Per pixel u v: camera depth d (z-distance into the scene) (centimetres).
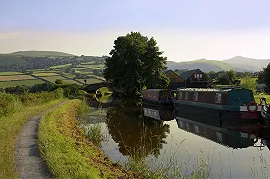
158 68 6425
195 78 8800
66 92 6556
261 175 1478
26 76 12362
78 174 1061
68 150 1441
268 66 8000
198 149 2052
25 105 3447
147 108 5053
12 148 1438
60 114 3070
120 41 6806
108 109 4822
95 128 2534
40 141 1558
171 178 1377
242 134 2602
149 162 1605
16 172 1101
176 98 4569
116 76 6600
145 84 6412
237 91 3250
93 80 12288
